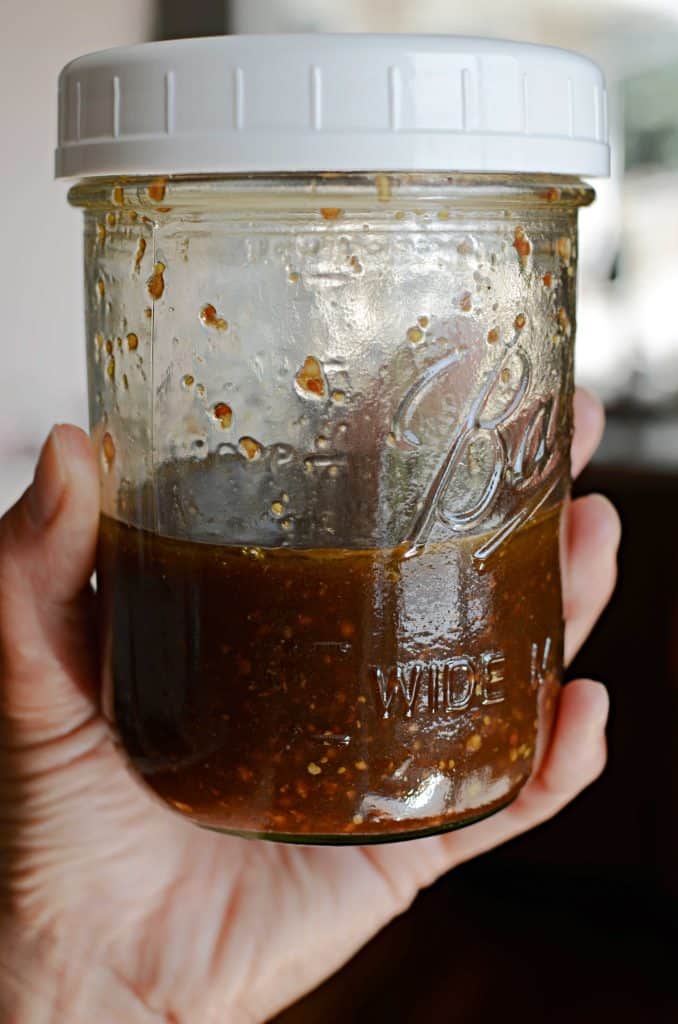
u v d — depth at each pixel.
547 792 0.35
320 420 0.28
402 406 0.28
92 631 0.34
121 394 0.29
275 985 0.36
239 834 0.29
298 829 0.28
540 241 0.29
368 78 0.25
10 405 0.94
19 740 0.34
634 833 0.84
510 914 0.86
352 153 0.25
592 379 1.08
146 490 0.29
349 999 0.75
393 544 0.28
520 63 0.26
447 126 0.26
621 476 0.80
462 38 0.26
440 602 0.28
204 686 0.28
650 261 1.10
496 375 0.28
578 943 0.83
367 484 0.28
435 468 0.28
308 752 0.28
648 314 1.10
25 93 0.90
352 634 0.28
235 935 0.35
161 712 0.29
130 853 0.35
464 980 0.78
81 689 0.34
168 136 0.26
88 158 0.27
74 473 0.30
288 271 0.28
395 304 0.28
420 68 0.25
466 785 0.29
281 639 0.28
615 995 0.77
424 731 0.28
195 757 0.28
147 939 0.35
